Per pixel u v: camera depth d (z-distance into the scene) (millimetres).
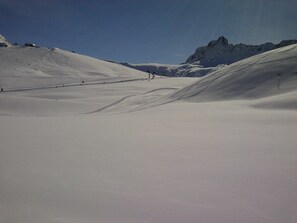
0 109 46906
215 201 4059
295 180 4879
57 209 3760
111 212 3709
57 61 135250
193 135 10320
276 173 5277
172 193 4348
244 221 3506
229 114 20734
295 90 34375
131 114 26422
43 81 98438
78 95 68500
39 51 145375
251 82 41344
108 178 5016
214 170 5520
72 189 4473
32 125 13586
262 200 4086
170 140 9062
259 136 9953
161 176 5152
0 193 4254
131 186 4637
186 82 90562
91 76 120062
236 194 4305
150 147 7844
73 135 10117
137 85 84125
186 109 28656
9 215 3564
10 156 6535
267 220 3525
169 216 3623
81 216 3580
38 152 7012
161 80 97625
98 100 58125
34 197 4133
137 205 3928
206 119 17609
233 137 9719
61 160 6230
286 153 6945
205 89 45062
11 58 131625
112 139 9234
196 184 4738
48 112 46906
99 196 4207
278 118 16750
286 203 3982
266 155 6758
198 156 6711
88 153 6977
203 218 3578
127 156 6688
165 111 28016
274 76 40688
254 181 4859
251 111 23750
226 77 46188
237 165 5867
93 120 17734
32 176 5062
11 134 10062
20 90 81688
